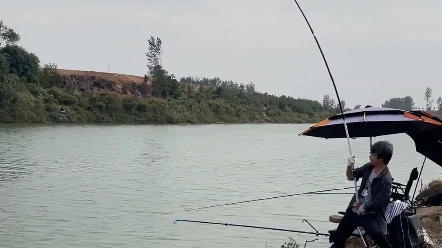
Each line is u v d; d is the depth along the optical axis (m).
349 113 8.68
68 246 13.09
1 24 69.25
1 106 63.12
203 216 16.50
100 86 81.06
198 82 109.06
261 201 18.88
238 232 14.34
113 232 14.57
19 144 40.41
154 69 87.44
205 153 38.88
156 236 14.05
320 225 14.92
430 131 10.38
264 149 43.66
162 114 79.81
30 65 70.06
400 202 8.38
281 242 13.23
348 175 8.06
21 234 14.23
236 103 98.19
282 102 107.62
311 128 8.89
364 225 7.71
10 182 22.97
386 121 8.23
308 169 29.58
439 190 14.06
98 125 68.94
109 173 26.55
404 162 32.00
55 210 17.28
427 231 10.02
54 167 28.25
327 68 8.66
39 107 66.50
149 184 23.20
